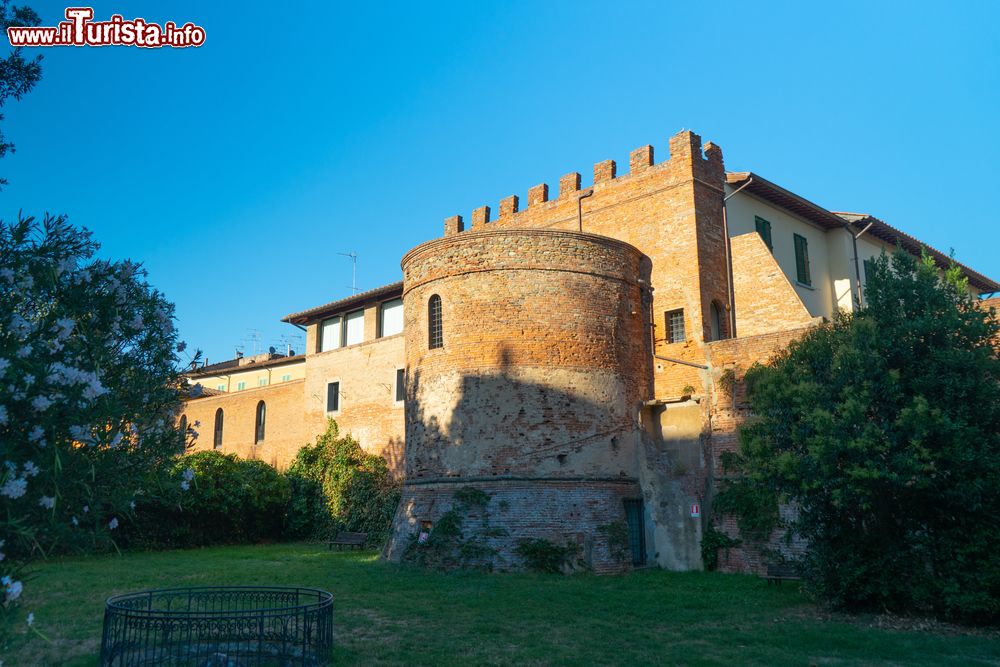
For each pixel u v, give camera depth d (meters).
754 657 12.34
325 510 35.50
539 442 22.34
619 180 29.12
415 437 24.23
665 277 26.78
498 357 23.02
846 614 15.75
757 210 29.72
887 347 15.56
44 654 12.20
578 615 15.79
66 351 8.31
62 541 8.26
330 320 41.88
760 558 21.38
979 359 14.82
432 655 12.23
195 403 49.12
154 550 31.39
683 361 25.34
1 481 7.04
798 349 16.94
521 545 21.22
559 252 23.98
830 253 33.44
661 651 12.72
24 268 8.04
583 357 23.48
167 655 11.81
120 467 9.16
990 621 14.35
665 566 22.98
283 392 42.81
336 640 13.28
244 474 34.91
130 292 9.70
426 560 22.08
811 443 15.24
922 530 15.48
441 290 24.38
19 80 12.59
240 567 24.33
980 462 14.13
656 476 23.77
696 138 27.50
